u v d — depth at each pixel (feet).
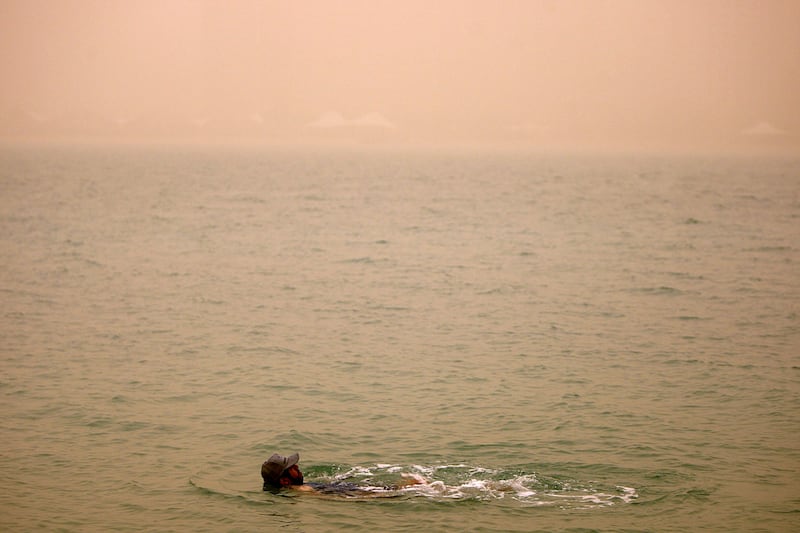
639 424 90.27
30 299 164.45
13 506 70.28
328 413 95.14
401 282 187.32
